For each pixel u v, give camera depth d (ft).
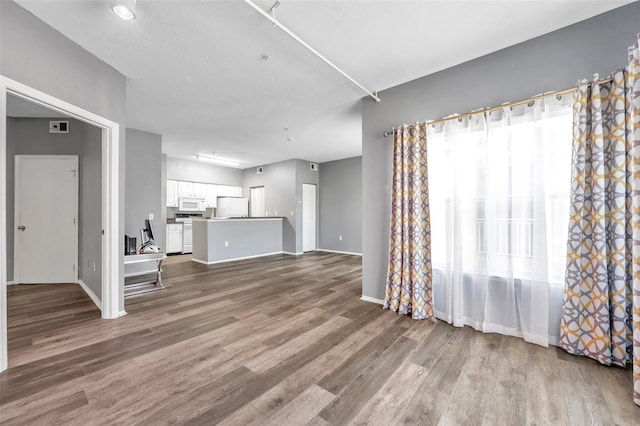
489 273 7.70
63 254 12.98
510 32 7.05
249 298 10.87
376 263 10.43
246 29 6.84
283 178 23.73
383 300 10.22
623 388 5.25
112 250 8.66
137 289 12.07
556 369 5.89
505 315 7.59
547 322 6.84
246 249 20.92
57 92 6.84
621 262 5.89
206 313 9.20
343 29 6.88
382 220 10.27
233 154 21.29
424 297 8.91
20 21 6.02
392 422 4.42
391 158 10.06
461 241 8.21
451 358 6.37
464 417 4.53
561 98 6.82
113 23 6.57
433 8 6.17
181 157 22.35
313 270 16.38
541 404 4.83
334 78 9.33
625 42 6.20
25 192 12.78
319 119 13.34
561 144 6.81
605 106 6.25
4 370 5.74
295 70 8.80
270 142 17.67
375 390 5.22
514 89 7.59
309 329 7.97
